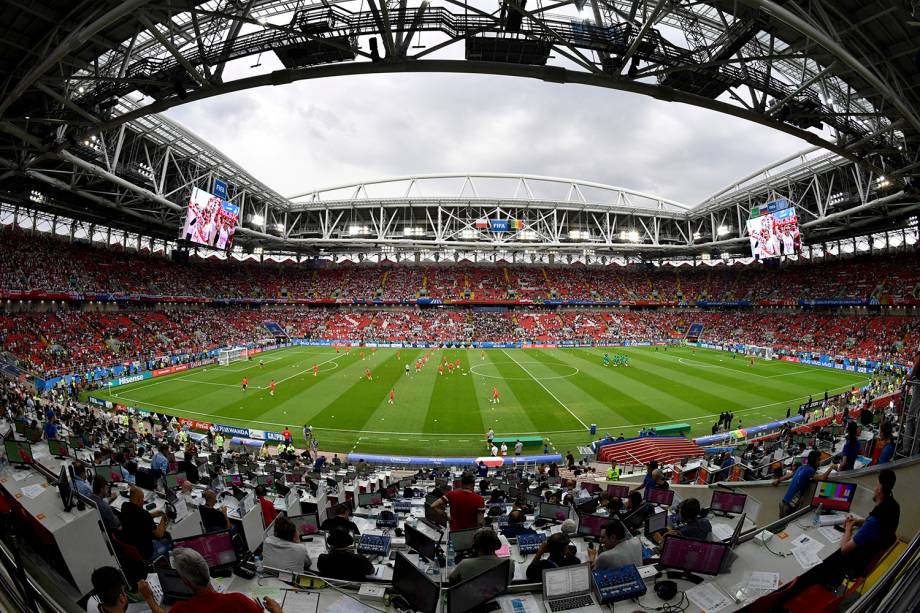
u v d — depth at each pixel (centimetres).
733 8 1789
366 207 8144
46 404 2931
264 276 9194
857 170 5125
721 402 3888
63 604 505
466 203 8069
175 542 620
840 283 7381
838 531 701
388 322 8488
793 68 2528
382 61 1791
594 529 893
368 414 3475
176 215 6238
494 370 5334
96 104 2502
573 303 9112
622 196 8775
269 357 6281
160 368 5062
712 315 8756
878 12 1741
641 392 4225
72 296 5528
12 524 663
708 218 8375
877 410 2838
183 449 2359
